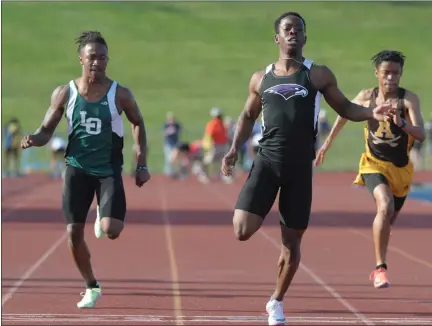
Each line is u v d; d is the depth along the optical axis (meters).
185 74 160.50
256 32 177.62
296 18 22.64
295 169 22.59
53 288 29.23
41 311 25.22
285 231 23.06
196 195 73.12
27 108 144.00
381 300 27.53
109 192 24.55
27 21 178.62
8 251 38.88
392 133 28.64
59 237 44.19
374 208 62.06
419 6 189.50
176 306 26.20
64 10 184.88
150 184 86.94
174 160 95.12
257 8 188.25
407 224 51.53
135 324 23.48
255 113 23.38
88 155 24.73
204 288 29.55
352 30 177.25
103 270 33.72
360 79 155.75
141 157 25.47
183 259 36.91
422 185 84.25
